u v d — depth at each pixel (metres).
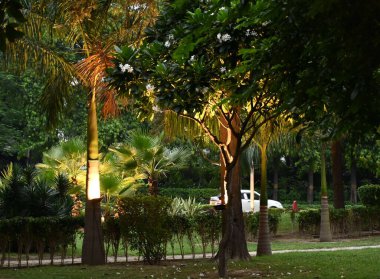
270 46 5.93
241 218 12.28
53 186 16.86
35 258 13.56
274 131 12.90
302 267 10.55
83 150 18.91
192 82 8.32
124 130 30.06
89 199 11.97
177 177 36.22
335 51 5.02
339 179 21.28
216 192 35.50
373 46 4.60
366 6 4.25
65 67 11.20
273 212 21.06
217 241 13.63
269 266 10.76
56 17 11.15
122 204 12.04
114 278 9.37
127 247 12.38
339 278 8.93
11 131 31.67
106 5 11.20
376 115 5.49
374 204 21.41
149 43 9.35
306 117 6.86
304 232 20.05
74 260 13.19
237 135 9.29
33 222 11.59
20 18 4.76
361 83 4.94
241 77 8.16
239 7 4.77
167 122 13.09
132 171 18.36
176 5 5.43
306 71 5.73
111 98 11.52
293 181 42.06
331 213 19.80
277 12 5.07
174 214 12.87
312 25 5.01
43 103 11.79
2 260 11.47
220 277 9.16
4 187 15.12
